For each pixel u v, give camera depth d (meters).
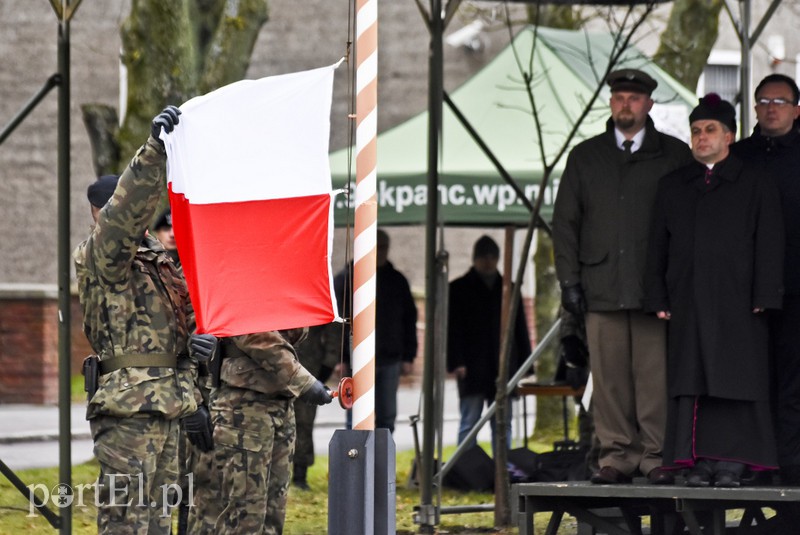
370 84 14.96
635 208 19.38
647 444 19.19
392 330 32.88
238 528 17.06
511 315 25.20
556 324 26.14
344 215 32.78
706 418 18.08
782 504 19.52
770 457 17.88
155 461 15.13
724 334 18.00
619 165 19.58
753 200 18.14
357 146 14.99
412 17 69.44
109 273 14.91
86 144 63.88
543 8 39.53
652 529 20.72
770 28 55.88
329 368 31.53
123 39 32.22
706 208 18.31
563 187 19.88
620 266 19.28
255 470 17.06
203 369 16.05
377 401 32.94
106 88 63.75
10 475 21.73
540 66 33.94
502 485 25.38
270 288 15.09
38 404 56.84
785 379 18.62
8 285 58.12
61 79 22.12
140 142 31.72
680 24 36.34
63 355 22.31
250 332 14.98
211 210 14.87
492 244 34.00
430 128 23.86
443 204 31.42
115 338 15.08
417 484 31.64
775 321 18.67
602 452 19.61
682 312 18.30
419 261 70.88
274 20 69.19
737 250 18.08
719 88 57.44
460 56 68.12
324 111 15.41
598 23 43.56
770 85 18.92
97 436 15.10
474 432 25.70
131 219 14.62
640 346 19.31
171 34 31.75
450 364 33.94
